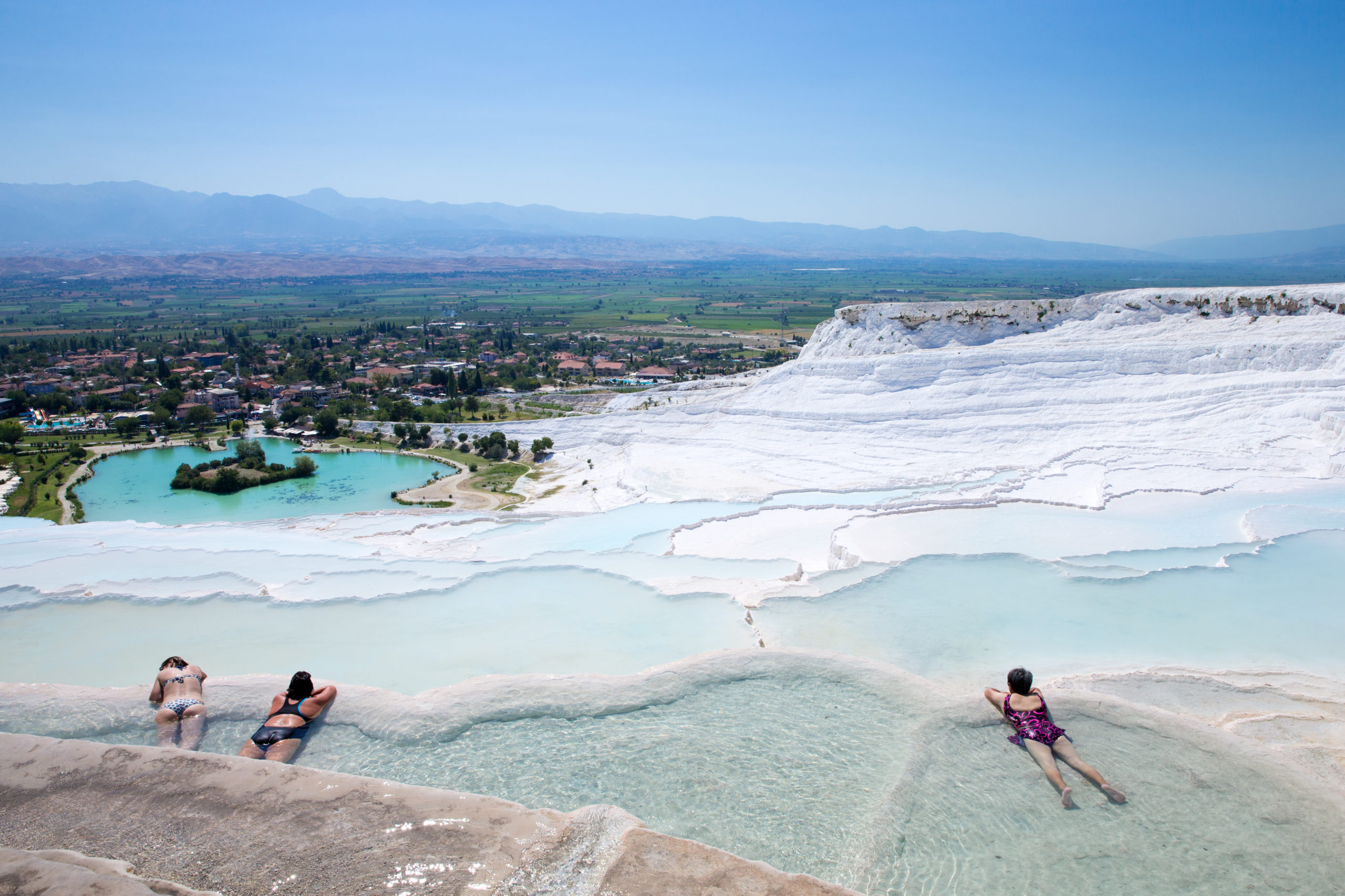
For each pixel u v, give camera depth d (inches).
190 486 2854.3
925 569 786.2
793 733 441.1
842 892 289.4
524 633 656.4
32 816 344.2
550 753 423.5
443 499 2513.5
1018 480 1370.6
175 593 783.7
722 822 367.2
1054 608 682.8
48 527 1396.4
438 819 336.5
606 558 932.6
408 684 566.9
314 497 2728.8
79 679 602.9
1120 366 2039.9
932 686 487.8
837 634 626.8
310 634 670.5
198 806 349.1
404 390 5017.2
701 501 1519.4
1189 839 354.9
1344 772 410.3
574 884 293.6
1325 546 860.6
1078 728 440.8
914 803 381.1
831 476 1795.0
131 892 282.4
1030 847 350.9
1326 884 326.6
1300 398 1635.1
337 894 290.5
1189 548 877.8
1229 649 603.5
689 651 611.5
